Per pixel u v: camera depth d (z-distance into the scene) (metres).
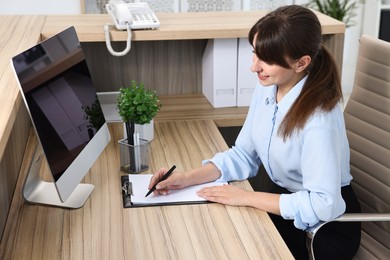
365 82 1.96
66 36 1.67
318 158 1.55
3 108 1.34
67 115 1.55
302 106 1.58
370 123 1.94
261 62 1.58
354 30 4.84
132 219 1.54
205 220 1.53
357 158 1.99
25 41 2.00
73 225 1.51
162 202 1.62
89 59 2.49
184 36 2.16
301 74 1.65
